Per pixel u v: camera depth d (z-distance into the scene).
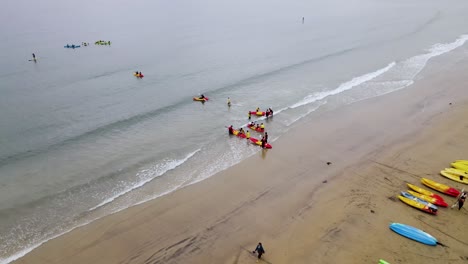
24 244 20.84
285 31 90.62
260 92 46.31
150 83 51.88
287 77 52.12
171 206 23.91
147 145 33.03
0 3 175.12
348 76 51.06
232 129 33.94
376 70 52.97
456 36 73.38
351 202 23.33
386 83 46.81
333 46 70.94
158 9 148.38
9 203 24.89
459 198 22.05
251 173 27.50
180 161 29.91
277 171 27.59
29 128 37.88
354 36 79.31
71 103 44.72
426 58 57.47
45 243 20.84
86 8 154.62
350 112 38.09
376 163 27.77
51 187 26.88
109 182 27.25
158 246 20.36
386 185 24.97
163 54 69.50
